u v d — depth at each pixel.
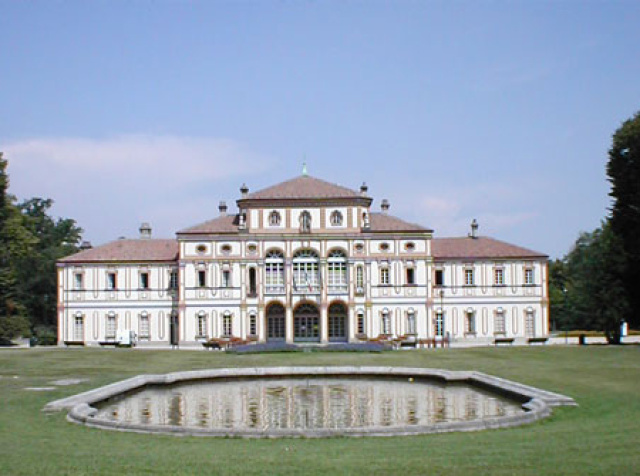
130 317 94.69
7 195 94.81
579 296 111.25
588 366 52.38
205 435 26.16
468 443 23.81
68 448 23.52
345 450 22.89
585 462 19.97
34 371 51.31
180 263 92.56
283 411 35.34
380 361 59.25
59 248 133.75
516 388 38.72
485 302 95.44
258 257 92.06
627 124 79.88
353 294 91.81
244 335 91.62
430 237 92.88
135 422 32.19
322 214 92.38
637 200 77.88
